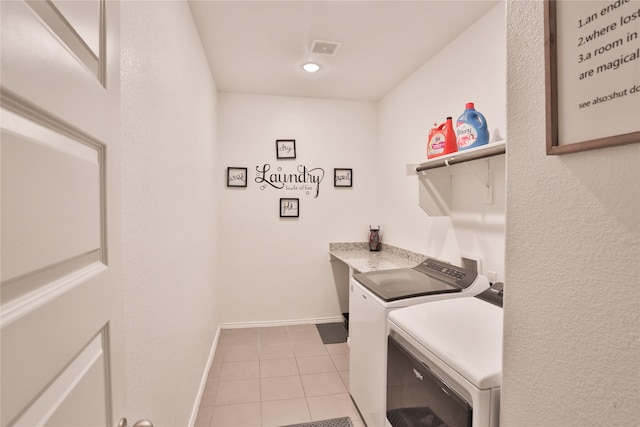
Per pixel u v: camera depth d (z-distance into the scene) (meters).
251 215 3.38
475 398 0.93
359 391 1.95
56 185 0.43
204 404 2.09
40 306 0.39
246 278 3.39
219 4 1.86
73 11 0.48
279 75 2.88
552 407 0.62
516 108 0.70
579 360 0.56
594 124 0.51
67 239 0.45
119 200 0.66
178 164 1.58
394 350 1.46
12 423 0.34
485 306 1.50
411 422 1.30
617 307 0.50
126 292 0.93
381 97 3.45
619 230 0.50
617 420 0.50
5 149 0.33
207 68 2.55
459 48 2.18
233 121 3.32
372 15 1.97
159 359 1.24
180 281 1.61
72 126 0.47
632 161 0.48
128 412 0.94
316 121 3.47
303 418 1.96
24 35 0.36
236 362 2.65
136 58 1.02
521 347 0.69
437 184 2.21
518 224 0.70
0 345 0.32
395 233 3.17
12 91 0.34
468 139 1.75
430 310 1.45
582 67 0.53
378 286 1.80
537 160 0.65
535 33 0.65
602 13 0.49
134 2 1.00
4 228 0.33
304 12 1.94
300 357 2.74
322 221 3.51
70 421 0.46
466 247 2.09
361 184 3.57
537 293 0.65
